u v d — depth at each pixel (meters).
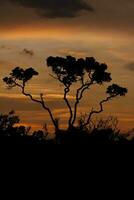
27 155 34.56
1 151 35.31
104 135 40.59
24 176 30.14
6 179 29.44
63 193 27.78
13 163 32.44
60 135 40.94
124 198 27.61
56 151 36.09
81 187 28.89
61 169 31.94
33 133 43.09
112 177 30.94
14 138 39.72
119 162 34.09
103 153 35.97
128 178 31.00
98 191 28.48
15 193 27.08
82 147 37.62
